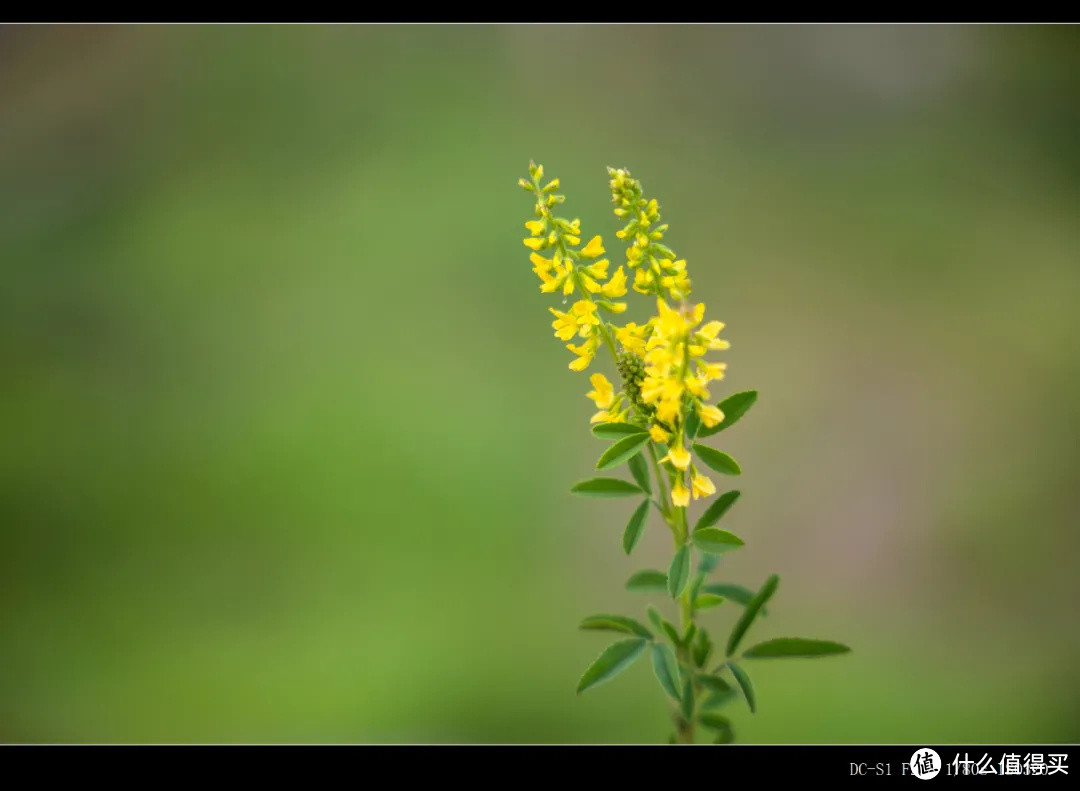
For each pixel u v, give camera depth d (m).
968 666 1.33
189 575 1.52
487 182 2.06
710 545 0.83
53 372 1.77
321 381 1.77
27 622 1.42
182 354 1.83
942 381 1.75
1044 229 1.97
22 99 2.24
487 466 1.65
